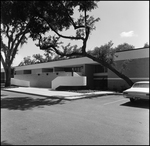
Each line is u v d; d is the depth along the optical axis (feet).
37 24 53.01
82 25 58.54
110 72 68.39
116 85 65.77
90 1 51.16
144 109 26.84
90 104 32.86
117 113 24.12
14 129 16.70
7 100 39.42
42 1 46.21
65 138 14.12
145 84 33.76
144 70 56.70
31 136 14.66
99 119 20.74
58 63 93.61
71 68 101.76
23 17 47.88
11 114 23.93
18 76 107.45
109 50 58.59
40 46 59.52
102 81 79.30
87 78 80.48
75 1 50.44
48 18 58.03
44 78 86.02
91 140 13.64
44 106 30.89
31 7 46.96
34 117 22.00
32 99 41.22
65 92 55.88
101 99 39.81
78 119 20.84
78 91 57.16
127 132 15.61
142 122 19.10
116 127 17.28
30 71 131.75
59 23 57.93
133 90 31.50
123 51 63.31
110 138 14.06
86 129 16.63
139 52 58.29
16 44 86.48
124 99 38.70
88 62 76.43
